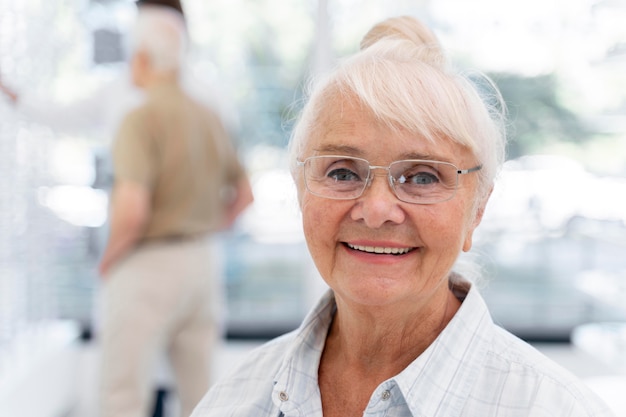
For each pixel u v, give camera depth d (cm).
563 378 96
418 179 98
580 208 376
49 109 267
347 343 111
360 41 118
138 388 252
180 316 260
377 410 101
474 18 362
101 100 274
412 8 360
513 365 98
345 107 100
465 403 98
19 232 277
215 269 271
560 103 368
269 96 370
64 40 312
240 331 382
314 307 117
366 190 98
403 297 100
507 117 113
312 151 104
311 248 104
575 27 360
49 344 319
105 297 253
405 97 96
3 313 270
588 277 381
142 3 248
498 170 110
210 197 260
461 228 100
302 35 366
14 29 261
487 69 366
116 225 241
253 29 364
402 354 108
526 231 379
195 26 362
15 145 264
